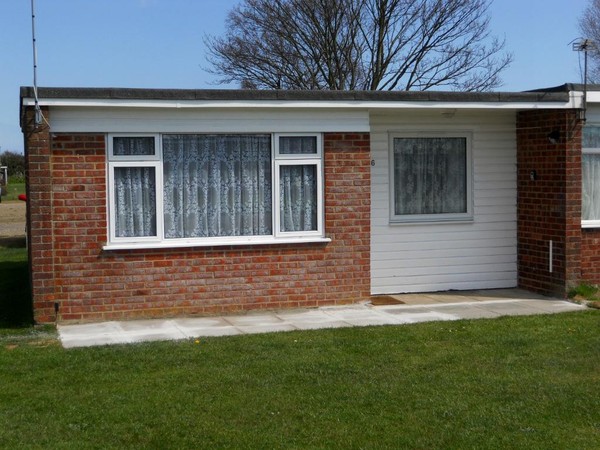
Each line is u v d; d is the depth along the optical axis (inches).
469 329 399.5
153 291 437.4
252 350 357.4
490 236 529.3
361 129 462.9
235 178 454.6
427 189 521.3
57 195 419.8
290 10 1103.6
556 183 492.1
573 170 485.1
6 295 535.2
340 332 396.2
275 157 454.3
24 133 453.7
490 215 528.7
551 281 500.7
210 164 451.2
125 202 435.8
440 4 1088.2
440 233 521.3
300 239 458.9
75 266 424.5
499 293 516.1
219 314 447.8
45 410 278.2
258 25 1125.7
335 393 295.4
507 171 529.3
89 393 295.4
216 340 378.9
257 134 454.6
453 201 526.0
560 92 479.5
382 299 496.7
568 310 454.9
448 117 517.0
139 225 438.0
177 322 428.1
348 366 330.6
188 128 438.0
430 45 1091.3
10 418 270.2
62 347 367.9
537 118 506.9
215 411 276.4
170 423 264.8
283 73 1120.2
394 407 280.8
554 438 252.7
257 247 452.8
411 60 1093.1
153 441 250.7
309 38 1100.5
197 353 351.9
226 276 448.8
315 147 459.2
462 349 359.3
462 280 526.0
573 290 488.7
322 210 461.4
